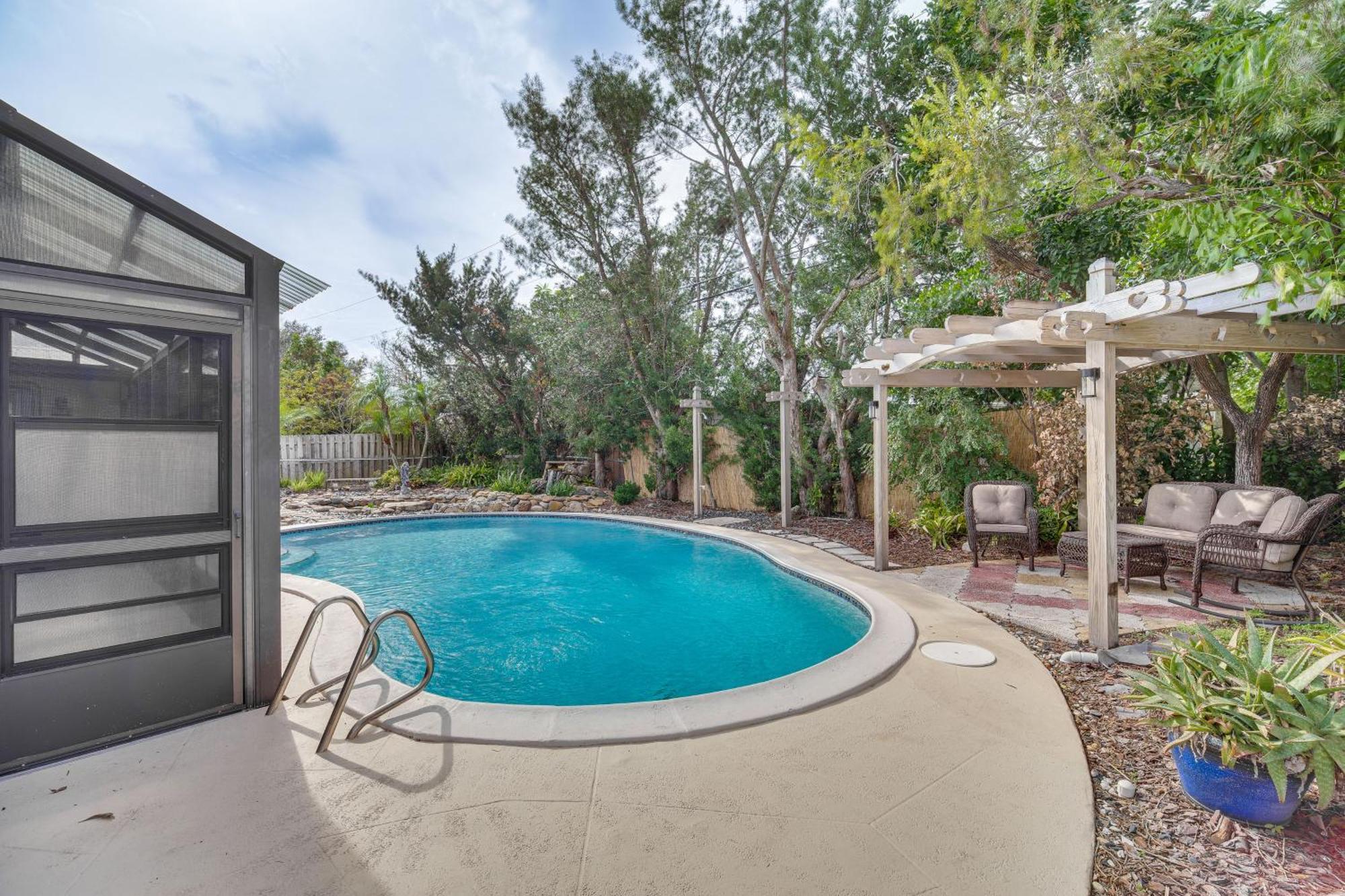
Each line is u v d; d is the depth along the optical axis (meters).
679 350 15.30
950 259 9.17
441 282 17.73
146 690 3.36
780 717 3.53
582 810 2.61
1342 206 3.40
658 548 10.54
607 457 17.84
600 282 15.10
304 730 3.39
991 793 2.73
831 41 9.48
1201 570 5.78
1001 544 8.72
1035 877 2.19
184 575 3.51
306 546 10.98
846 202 5.57
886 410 7.66
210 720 3.52
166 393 3.44
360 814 2.59
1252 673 2.63
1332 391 8.08
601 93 12.61
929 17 7.78
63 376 3.15
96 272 3.19
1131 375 8.16
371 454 19.97
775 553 8.84
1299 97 2.93
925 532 9.53
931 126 4.75
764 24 10.51
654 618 6.61
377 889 2.14
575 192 14.53
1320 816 2.55
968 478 9.05
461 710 3.60
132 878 2.19
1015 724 3.44
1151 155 4.67
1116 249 6.84
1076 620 5.42
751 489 13.42
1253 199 3.68
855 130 9.16
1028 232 7.21
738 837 2.42
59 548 3.12
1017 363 8.00
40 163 3.08
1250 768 2.44
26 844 2.38
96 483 3.25
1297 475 7.83
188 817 2.57
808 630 6.12
